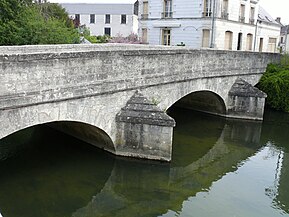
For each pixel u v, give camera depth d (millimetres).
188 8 31219
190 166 14812
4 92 9531
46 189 11883
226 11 31016
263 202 12078
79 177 12922
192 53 17578
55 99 10969
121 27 55312
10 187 11789
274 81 24531
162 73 15625
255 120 22328
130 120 13828
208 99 23500
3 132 9734
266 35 38750
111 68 12906
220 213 11172
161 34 33594
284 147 18219
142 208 11461
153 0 33531
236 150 17359
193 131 19984
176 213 11117
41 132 17859
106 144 14602
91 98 12398
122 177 13375
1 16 18000
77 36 21750
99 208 11312
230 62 21453
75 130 15953
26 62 9969
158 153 13992
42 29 18703
